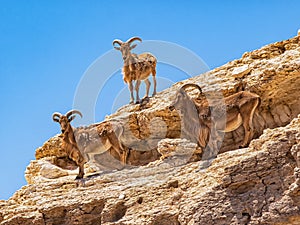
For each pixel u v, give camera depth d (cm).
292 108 3039
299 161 2494
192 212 2620
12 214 2973
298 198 2475
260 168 2556
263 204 2514
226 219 2550
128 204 2831
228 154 2723
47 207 2945
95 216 2892
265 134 2641
